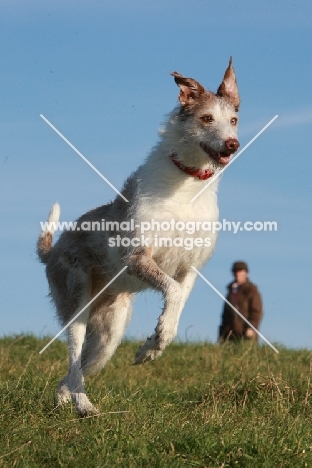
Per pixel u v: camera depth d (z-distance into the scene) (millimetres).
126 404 7785
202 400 8195
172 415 7434
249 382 8391
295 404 8016
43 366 10594
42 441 6309
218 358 12320
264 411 7707
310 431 6621
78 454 6004
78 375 7980
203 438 6211
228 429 6547
